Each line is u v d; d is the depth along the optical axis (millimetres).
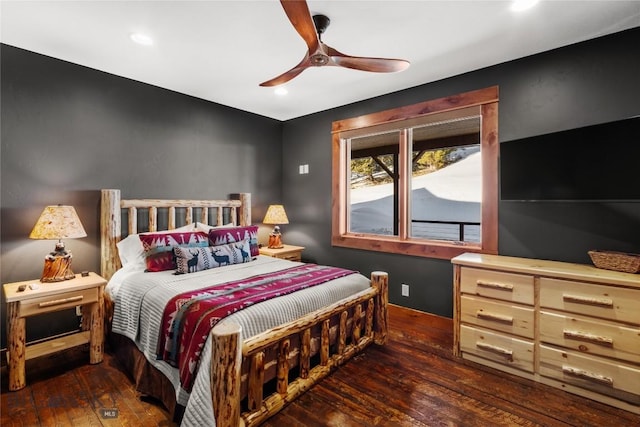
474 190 6188
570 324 1992
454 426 1683
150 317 1985
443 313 3186
